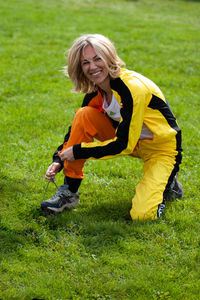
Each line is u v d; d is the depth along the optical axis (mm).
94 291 3289
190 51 13305
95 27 15703
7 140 6289
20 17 16391
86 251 3770
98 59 3873
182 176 5340
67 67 4152
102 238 3918
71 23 16125
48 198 4656
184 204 4551
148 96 4117
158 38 14945
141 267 3521
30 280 3369
